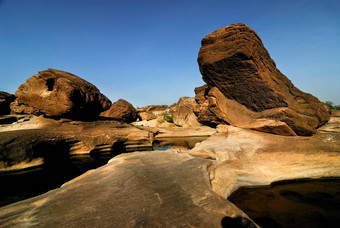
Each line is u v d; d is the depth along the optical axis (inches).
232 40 367.6
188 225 90.2
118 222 92.0
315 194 166.6
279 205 147.4
